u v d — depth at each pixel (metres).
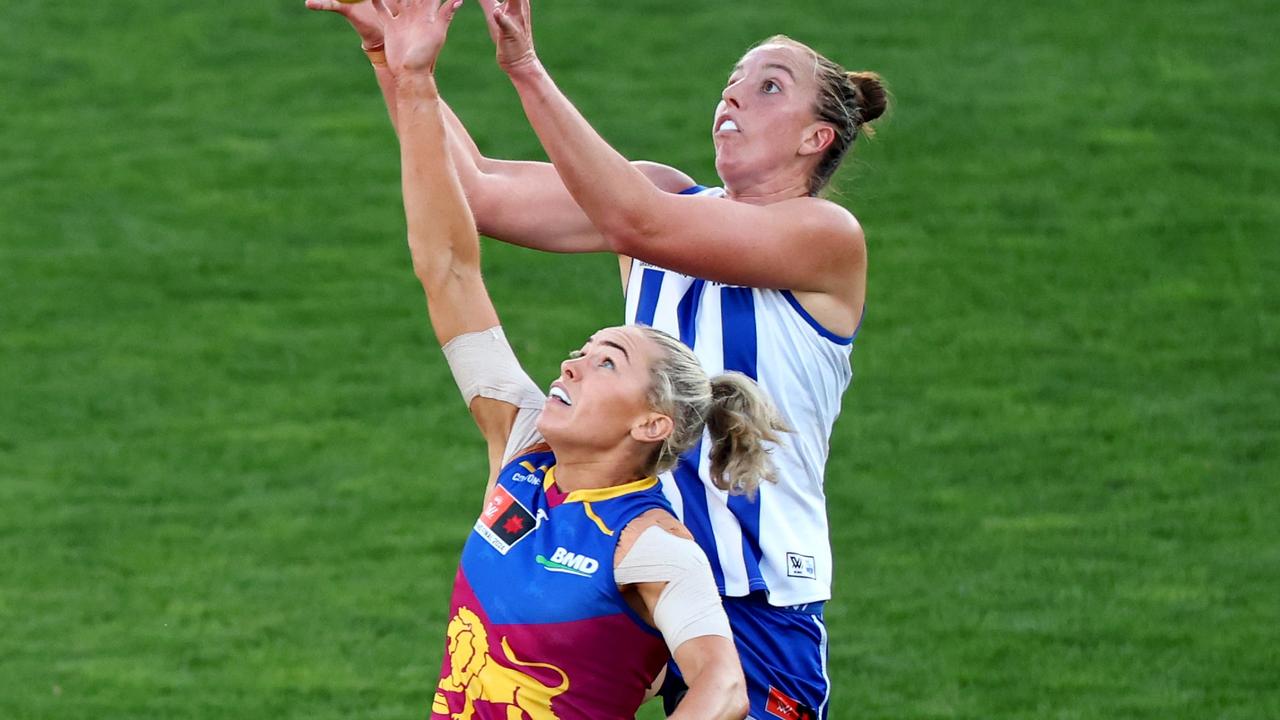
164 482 45.72
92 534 42.75
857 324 14.59
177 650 36.59
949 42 73.19
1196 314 53.81
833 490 44.19
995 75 70.25
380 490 45.12
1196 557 40.19
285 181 64.69
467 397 13.55
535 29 75.12
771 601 14.05
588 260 59.12
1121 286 55.81
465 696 12.38
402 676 35.22
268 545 42.09
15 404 50.16
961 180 62.94
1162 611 37.31
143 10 78.56
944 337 53.00
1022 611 37.50
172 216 62.25
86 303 56.53
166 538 42.56
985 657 35.28
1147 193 61.62
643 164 15.73
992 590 38.66
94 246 60.19
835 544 41.22
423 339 54.41
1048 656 35.28
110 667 35.53
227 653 36.38
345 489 45.19
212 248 60.12
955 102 68.19
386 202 63.25
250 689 34.47
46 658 36.00
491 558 12.45
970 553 40.62
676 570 11.86
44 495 44.88
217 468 46.50
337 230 61.41
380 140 67.75
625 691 12.17
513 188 15.72
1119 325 53.41
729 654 11.68
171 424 49.12
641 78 70.81
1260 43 72.19
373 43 13.77
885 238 59.28
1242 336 52.44
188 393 50.97
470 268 13.70
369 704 33.81
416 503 44.31
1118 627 36.56
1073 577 39.22
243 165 65.88
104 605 38.81
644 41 74.12
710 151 64.50
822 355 14.35
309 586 39.81
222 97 71.19
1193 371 50.50
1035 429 47.34
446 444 47.88
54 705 33.53
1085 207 60.91
